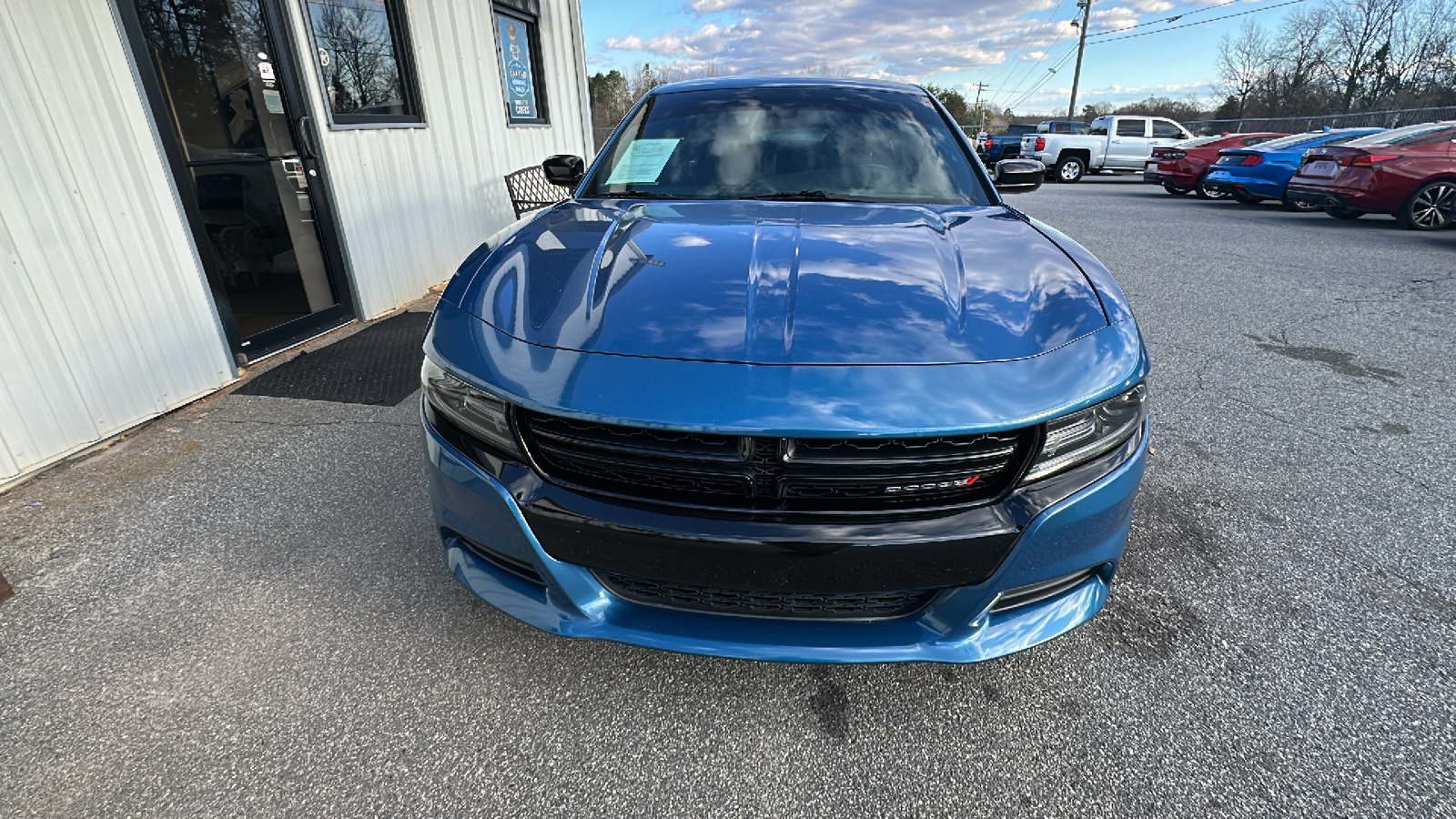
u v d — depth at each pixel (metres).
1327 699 1.72
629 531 1.37
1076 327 1.52
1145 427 1.61
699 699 1.72
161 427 3.08
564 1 7.18
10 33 2.49
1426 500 2.62
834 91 2.83
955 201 2.37
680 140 2.62
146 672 1.77
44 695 1.69
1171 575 2.18
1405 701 1.71
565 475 1.43
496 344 1.51
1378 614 2.02
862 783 1.51
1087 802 1.46
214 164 3.44
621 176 2.55
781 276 1.61
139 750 1.55
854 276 1.62
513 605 1.58
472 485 1.51
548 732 1.62
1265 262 6.88
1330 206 9.57
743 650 1.47
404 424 3.13
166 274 3.14
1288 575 2.19
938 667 1.82
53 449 2.72
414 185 4.98
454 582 2.11
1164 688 1.75
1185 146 13.48
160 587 2.08
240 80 3.59
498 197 6.12
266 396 3.40
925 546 1.35
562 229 2.00
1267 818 1.43
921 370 1.35
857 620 1.49
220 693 1.71
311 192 4.06
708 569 1.38
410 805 1.44
